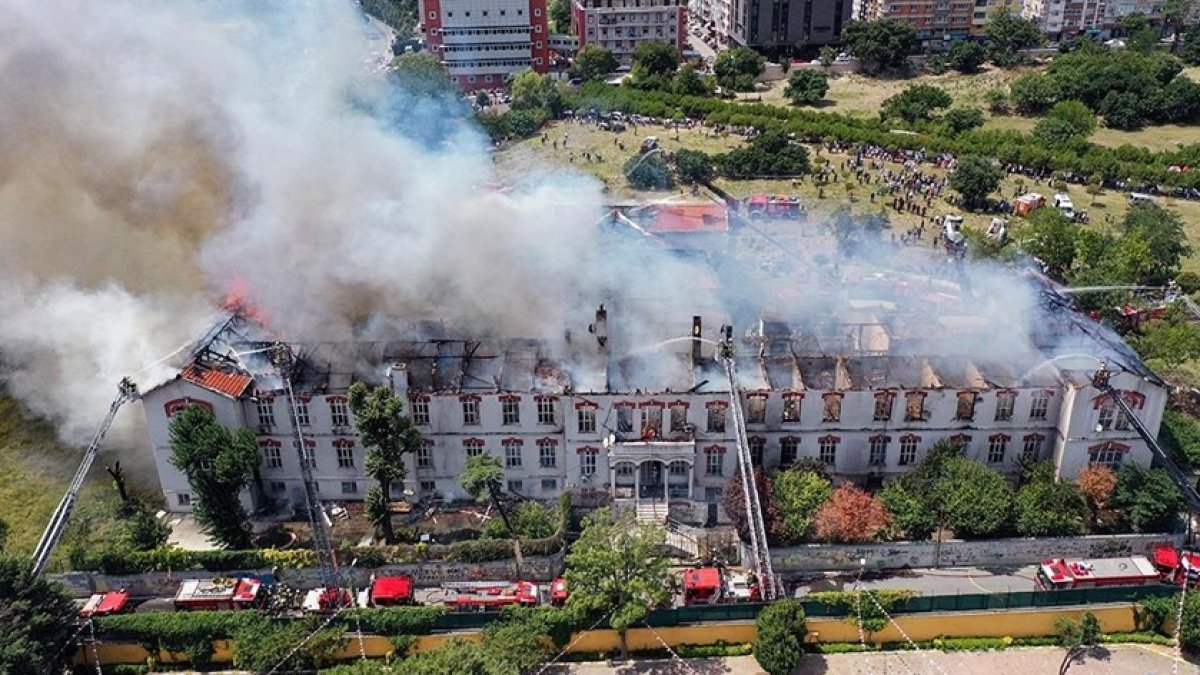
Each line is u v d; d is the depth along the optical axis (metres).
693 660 70.88
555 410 81.81
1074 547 78.12
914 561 78.19
